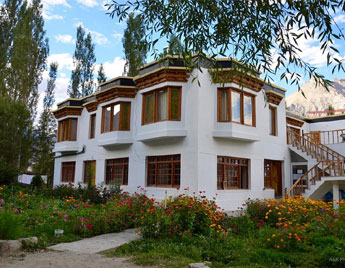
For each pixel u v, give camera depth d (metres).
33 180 22.03
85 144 21.11
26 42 27.59
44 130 33.25
